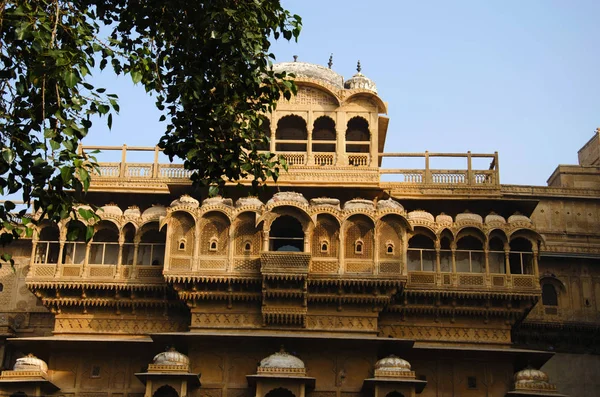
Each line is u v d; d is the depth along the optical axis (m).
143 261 41.09
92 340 38.72
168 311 40.56
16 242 47.09
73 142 18.50
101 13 22.25
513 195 50.09
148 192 42.62
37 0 19.61
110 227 41.22
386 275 38.53
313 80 43.88
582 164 57.16
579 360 45.59
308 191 42.12
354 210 39.38
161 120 22.83
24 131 18.61
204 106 22.58
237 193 42.03
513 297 39.84
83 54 19.25
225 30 22.36
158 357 37.06
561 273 47.06
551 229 49.47
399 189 42.88
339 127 43.50
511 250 42.00
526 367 38.94
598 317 46.19
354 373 38.09
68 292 40.34
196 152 22.12
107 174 43.19
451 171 43.38
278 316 38.28
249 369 38.28
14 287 46.38
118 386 39.09
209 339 38.09
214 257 38.97
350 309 39.00
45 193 18.69
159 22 22.84
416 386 36.31
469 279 40.12
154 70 22.50
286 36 23.80
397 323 40.47
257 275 38.50
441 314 40.38
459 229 40.88
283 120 44.81
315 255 38.97
